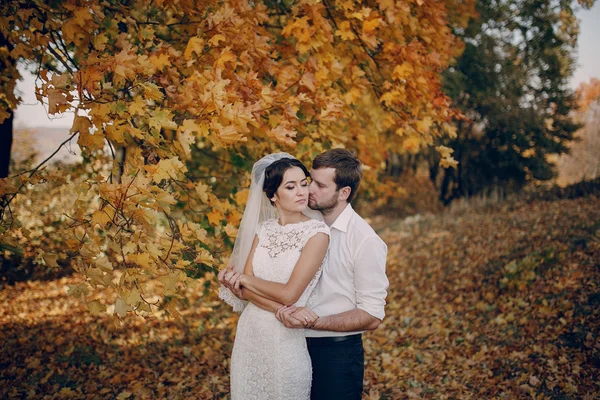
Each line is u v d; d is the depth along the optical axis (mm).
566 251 6383
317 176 2432
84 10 2662
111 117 2498
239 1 2904
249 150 3803
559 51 11430
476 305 5906
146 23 3137
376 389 4195
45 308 6617
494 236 8188
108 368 4574
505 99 11844
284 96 3145
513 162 12281
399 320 6074
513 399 3771
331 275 2408
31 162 7680
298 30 3162
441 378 4316
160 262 2541
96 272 2426
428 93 3727
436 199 14945
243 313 2461
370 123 4832
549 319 4926
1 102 3789
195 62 2938
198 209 3838
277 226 2441
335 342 2365
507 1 9500
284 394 2256
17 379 4242
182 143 2488
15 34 3041
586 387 3732
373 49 3598
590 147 16625
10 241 2582
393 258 8945
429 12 3693
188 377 4398
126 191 2324
